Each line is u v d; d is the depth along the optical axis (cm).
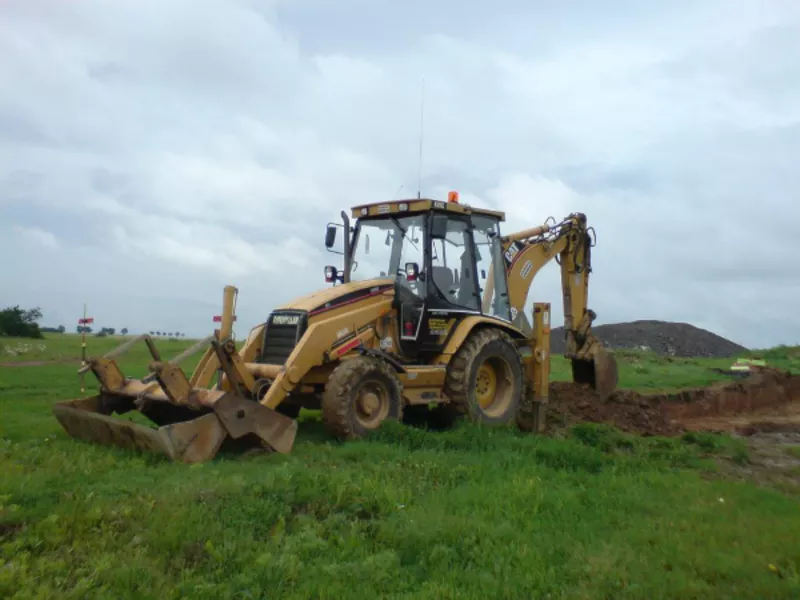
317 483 574
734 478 771
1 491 538
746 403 1548
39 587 390
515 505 581
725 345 3191
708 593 424
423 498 593
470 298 1014
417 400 920
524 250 1134
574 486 663
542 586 429
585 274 1234
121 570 415
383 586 426
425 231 961
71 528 471
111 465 665
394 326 942
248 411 734
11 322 3128
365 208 1015
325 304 882
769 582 437
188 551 457
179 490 552
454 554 471
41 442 778
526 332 1121
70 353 2175
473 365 954
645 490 656
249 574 427
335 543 487
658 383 1630
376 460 712
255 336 927
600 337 3167
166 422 871
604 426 934
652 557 479
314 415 1066
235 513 514
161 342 2598
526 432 992
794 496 688
